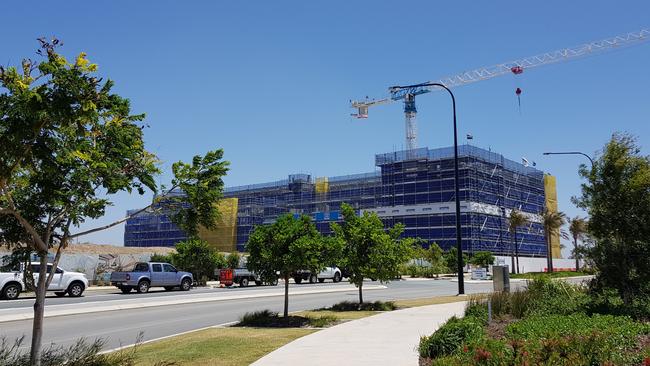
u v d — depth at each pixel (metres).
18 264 7.01
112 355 8.72
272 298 29.06
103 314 20.83
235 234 116.25
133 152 7.16
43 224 7.02
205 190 7.45
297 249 16.19
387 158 101.12
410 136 130.88
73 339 14.34
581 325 11.33
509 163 103.88
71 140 6.16
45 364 7.28
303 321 16.25
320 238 17.17
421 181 95.19
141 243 135.50
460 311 17.98
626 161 15.19
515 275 58.72
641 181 14.74
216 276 44.41
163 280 34.44
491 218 92.75
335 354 9.99
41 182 6.22
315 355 9.90
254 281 43.62
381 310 19.73
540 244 107.44
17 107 5.02
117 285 33.19
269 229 16.75
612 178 15.43
